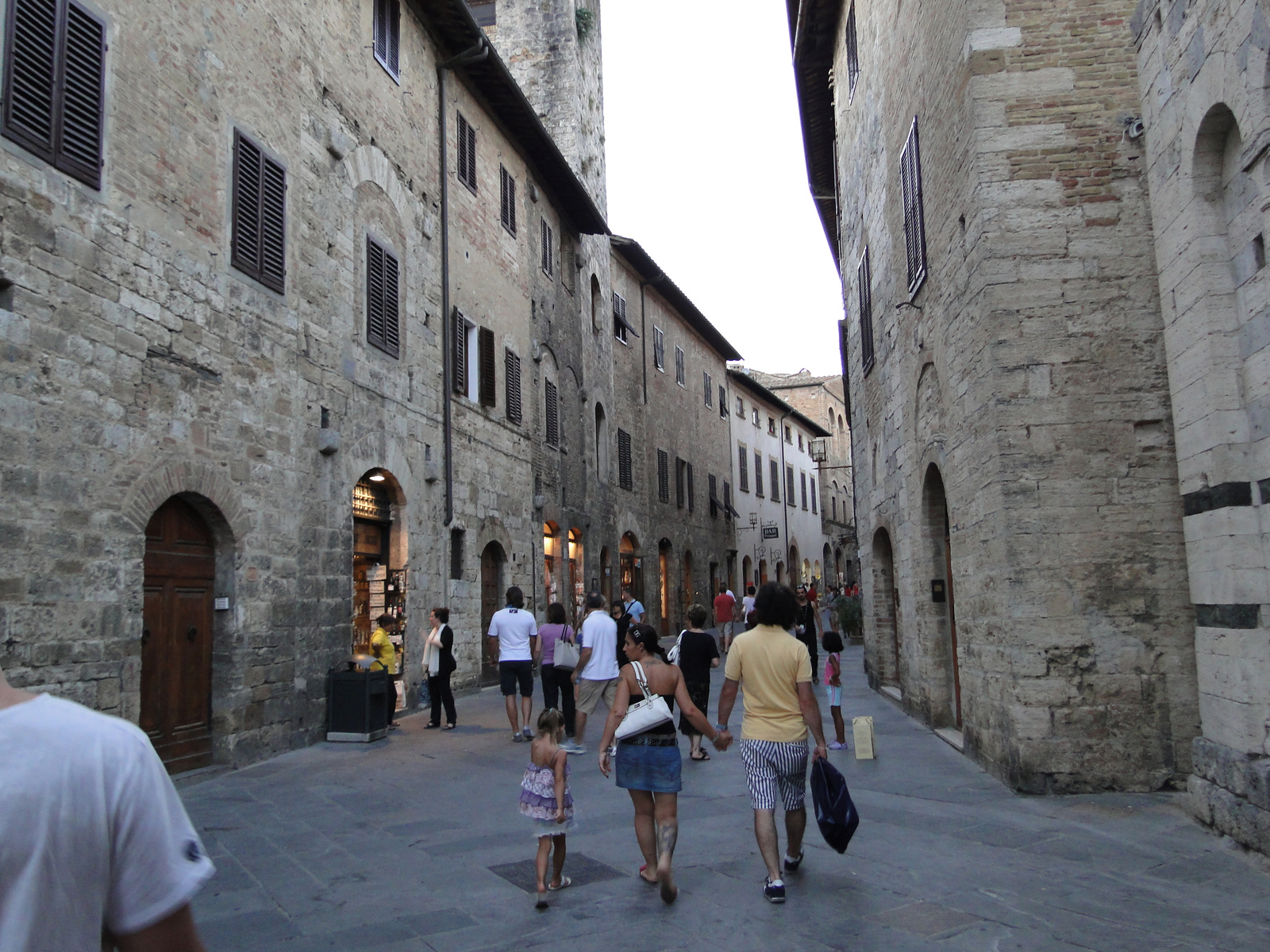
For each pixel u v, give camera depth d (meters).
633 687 5.92
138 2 9.02
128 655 8.41
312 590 11.73
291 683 11.16
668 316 34.66
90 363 8.15
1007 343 8.51
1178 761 7.97
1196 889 5.63
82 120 8.19
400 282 14.83
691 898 5.59
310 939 5.04
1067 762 8.07
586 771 9.76
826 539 57.75
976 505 9.28
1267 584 6.52
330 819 7.76
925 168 11.05
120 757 1.50
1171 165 7.46
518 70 27.14
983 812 7.56
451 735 12.15
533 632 12.06
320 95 12.62
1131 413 8.34
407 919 5.33
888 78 13.34
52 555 7.64
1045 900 5.46
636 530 29.20
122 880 1.48
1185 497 7.46
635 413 30.19
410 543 14.66
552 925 5.20
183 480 9.33
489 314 18.77
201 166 9.89
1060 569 8.23
